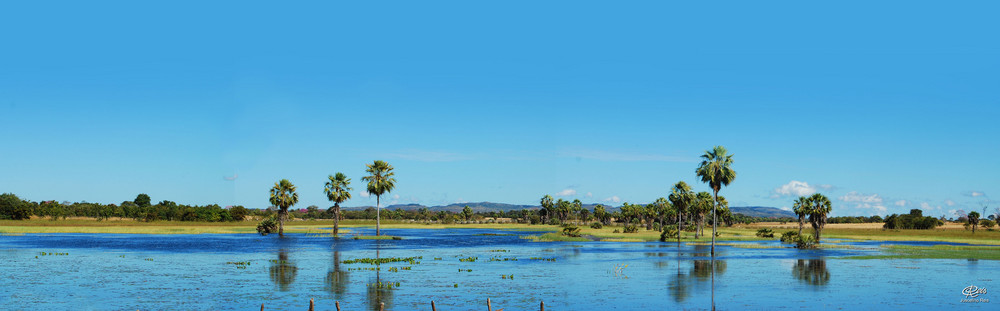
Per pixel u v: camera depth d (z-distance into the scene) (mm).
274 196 120250
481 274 52312
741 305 37719
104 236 114312
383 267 57969
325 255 71750
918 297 40906
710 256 72375
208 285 45094
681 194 104875
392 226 199500
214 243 94812
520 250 82875
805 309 36469
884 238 130250
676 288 44406
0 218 198500
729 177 65438
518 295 41031
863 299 39938
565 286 45062
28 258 65688
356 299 39000
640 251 81125
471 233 145750
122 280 47844
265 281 47469
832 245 98062
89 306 36281
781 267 59188
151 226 161500
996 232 170375
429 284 45938
